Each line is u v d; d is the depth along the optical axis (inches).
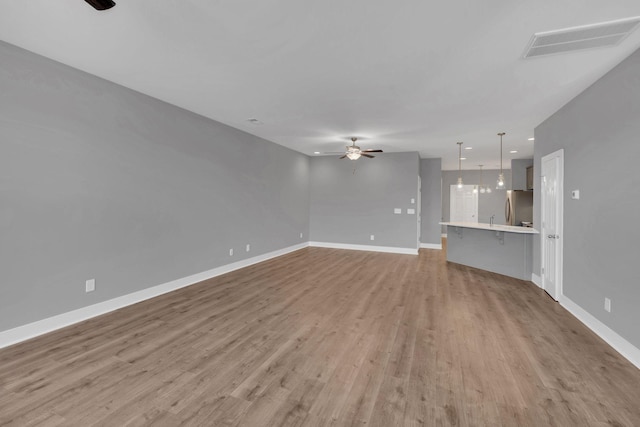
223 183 203.3
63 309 119.0
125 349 101.8
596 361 96.4
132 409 72.6
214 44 97.9
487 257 221.0
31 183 109.0
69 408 72.6
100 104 129.6
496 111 160.6
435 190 331.0
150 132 152.0
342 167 318.3
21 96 105.6
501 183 233.6
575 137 136.7
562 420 70.1
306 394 79.0
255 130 216.2
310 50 100.5
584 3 74.1
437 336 113.6
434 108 157.0
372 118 176.9
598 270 116.4
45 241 113.2
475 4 75.5
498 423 69.0
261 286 177.3
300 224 311.4
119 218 139.0
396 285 182.2
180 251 172.2
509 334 115.6
